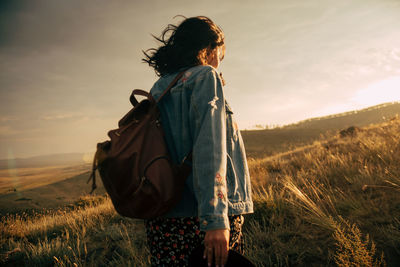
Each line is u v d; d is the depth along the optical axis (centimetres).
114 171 103
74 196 3741
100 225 454
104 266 312
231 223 115
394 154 473
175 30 135
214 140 98
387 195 312
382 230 239
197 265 101
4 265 359
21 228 531
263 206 357
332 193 365
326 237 262
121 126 121
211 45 132
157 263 116
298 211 334
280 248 263
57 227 516
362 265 187
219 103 106
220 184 95
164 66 131
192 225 111
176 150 114
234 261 97
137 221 450
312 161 656
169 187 99
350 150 670
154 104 118
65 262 326
